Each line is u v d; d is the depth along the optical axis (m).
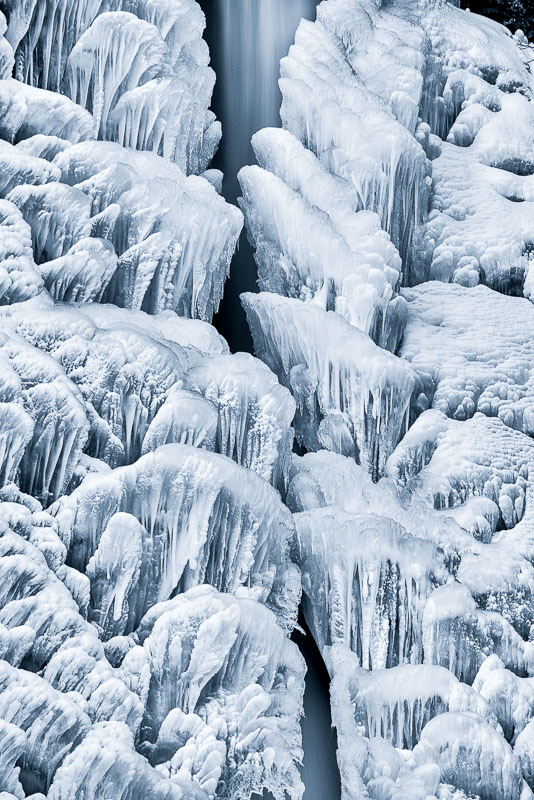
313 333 9.24
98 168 8.52
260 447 7.94
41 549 6.30
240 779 6.68
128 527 6.57
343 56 12.22
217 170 10.84
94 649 6.11
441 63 13.46
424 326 10.62
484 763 7.44
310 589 8.05
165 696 6.54
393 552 8.02
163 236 8.59
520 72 14.38
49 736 5.61
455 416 9.94
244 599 6.81
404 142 10.95
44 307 7.23
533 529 9.25
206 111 11.00
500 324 10.84
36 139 8.33
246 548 7.27
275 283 10.33
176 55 10.31
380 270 9.94
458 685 7.68
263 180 10.23
